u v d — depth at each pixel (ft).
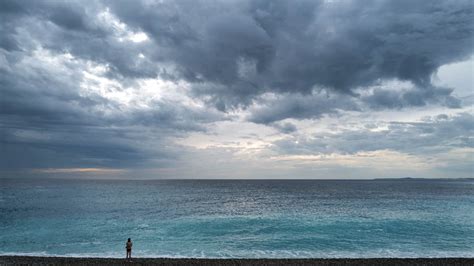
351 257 91.45
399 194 341.62
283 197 301.02
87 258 84.94
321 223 141.79
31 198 269.85
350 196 312.09
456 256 92.73
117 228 131.13
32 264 79.51
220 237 115.14
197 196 314.14
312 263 82.07
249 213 176.86
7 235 117.80
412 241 109.19
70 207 203.10
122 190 417.28
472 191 399.24
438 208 198.80
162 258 85.56
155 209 196.03
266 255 93.35
